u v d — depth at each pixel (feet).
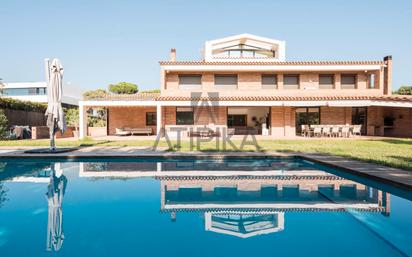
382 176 21.89
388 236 12.87
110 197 19.65
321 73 79.10
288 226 14.32
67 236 12.92
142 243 12.23
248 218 15.58
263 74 79.05
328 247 11.95
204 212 16.56
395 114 77.00
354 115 77.87
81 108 66.69
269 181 24.86
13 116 72.79
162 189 21.97
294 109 76.54
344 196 19.85
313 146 46.37
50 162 35.27
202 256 11.03
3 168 31.17
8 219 15.20
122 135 79.71
